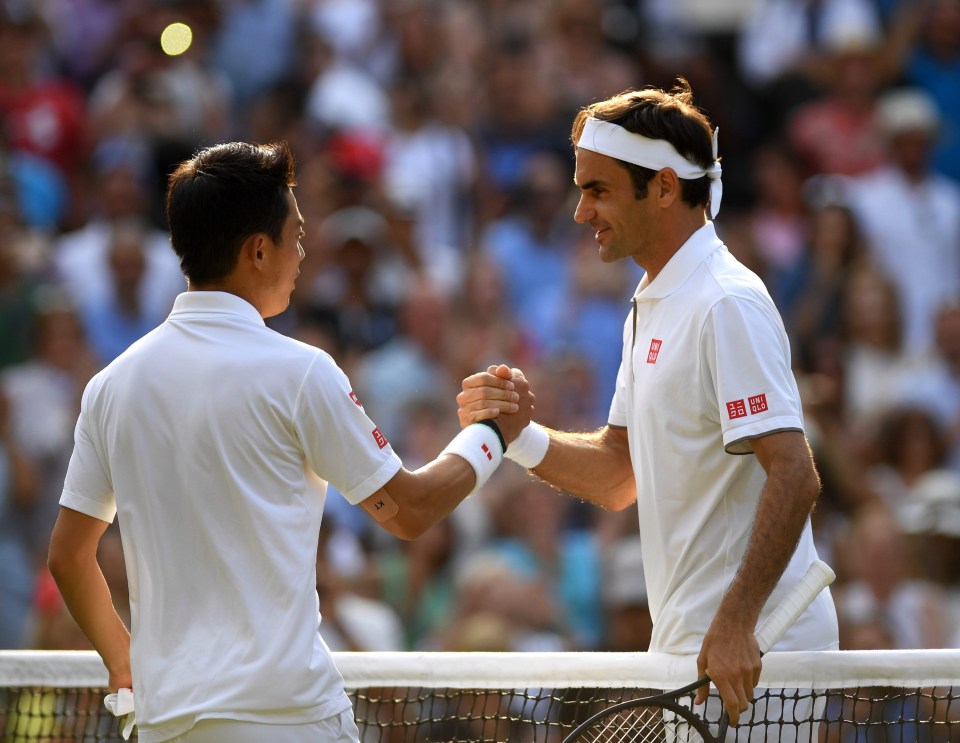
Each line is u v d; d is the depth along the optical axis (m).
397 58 40.91
